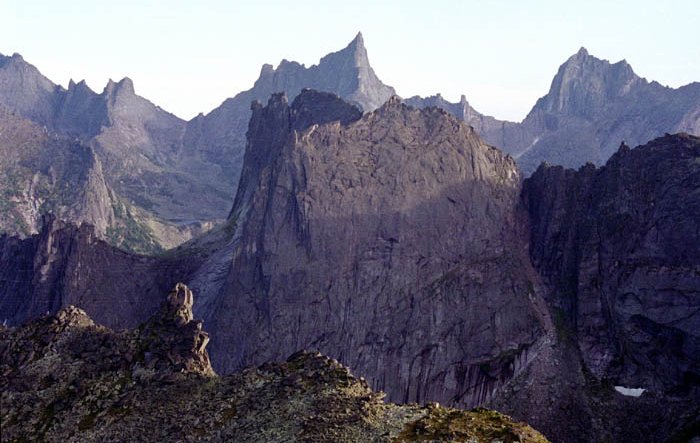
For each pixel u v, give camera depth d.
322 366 166.75
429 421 144.12
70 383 177.75
